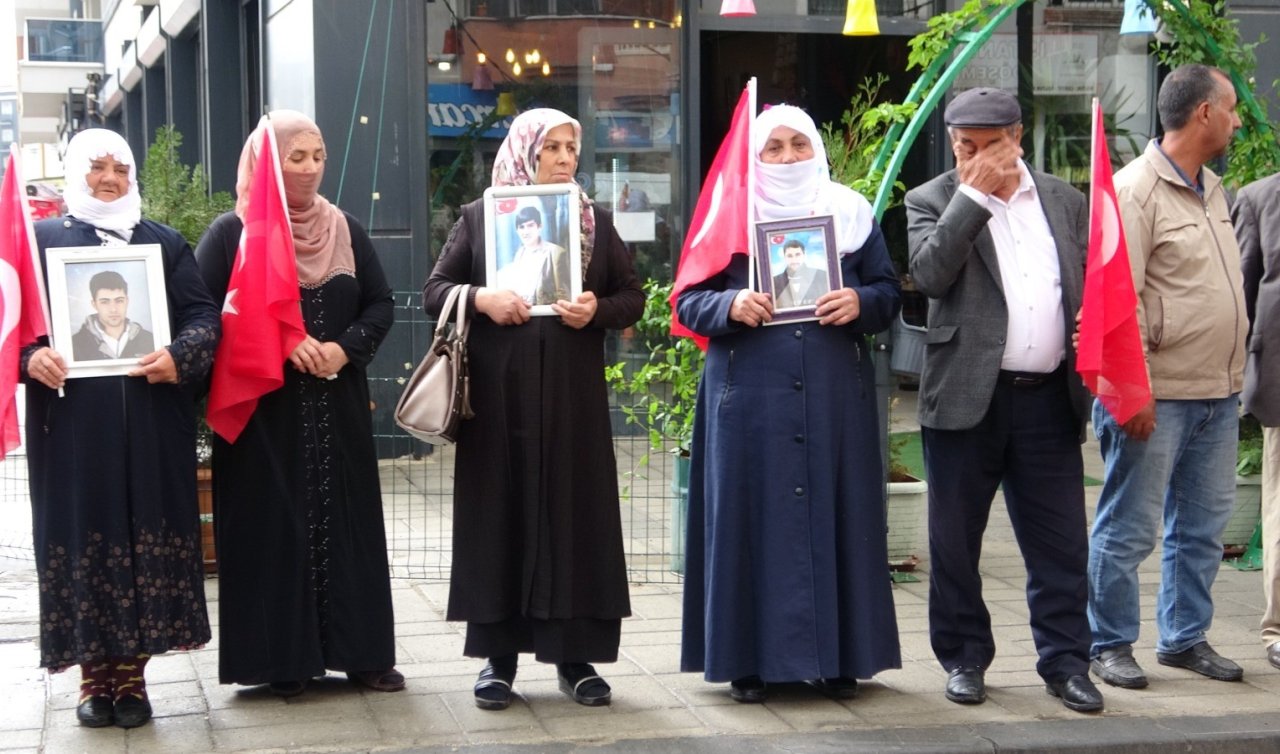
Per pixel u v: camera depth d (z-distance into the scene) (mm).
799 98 11031
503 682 4703
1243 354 5039
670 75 10094
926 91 6754
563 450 4609
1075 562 4742
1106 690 4926
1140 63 10766
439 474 7590
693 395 6520
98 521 4309
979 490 4777
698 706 4707
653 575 6496
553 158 4719
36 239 4398
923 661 5258
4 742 4301
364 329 4773
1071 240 4684
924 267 4594
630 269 4863
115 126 24203
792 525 4625
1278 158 6812
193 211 6812
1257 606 6086
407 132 9336
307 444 4688
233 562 4668
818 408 4641
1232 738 4426
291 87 9828
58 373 4262
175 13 14219
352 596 4742
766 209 4738
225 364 4527
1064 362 4672
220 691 4828
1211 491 5070
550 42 9797
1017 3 6242
